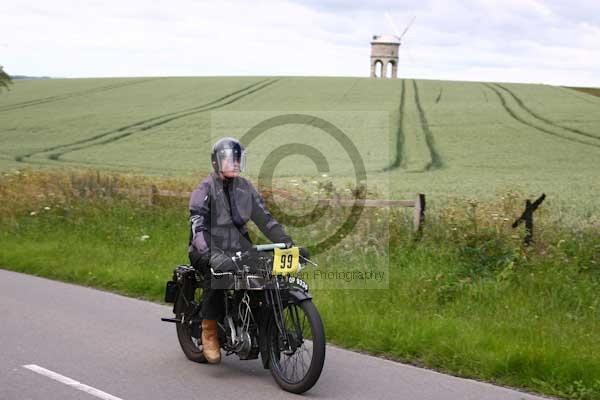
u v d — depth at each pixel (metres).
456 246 14.26
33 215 20.59
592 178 37.03
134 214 19.69
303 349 7.82
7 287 13.62
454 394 7.43
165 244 16.88
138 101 73.75
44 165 42.62
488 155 45.44
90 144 51.12
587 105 69.50
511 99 74.69
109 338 9.73
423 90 82.00
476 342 8.88
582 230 15.00
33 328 10.22
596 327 9.88
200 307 8.44
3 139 53.97
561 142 50.00
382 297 11.63
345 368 8.45
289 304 7.66
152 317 11.09
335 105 67.81
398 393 7.46
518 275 12.23
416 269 13.21
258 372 8.28
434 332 9.39
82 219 19.61
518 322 10.10
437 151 46.56
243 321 7.85
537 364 8.03
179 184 23.30
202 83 89.06
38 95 81.50
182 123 58.22
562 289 11.59
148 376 7.99
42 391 7.34
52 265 15.30
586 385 7.54
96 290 13.42
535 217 16.03
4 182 24.45
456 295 11.63
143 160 44.62
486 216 15.07
